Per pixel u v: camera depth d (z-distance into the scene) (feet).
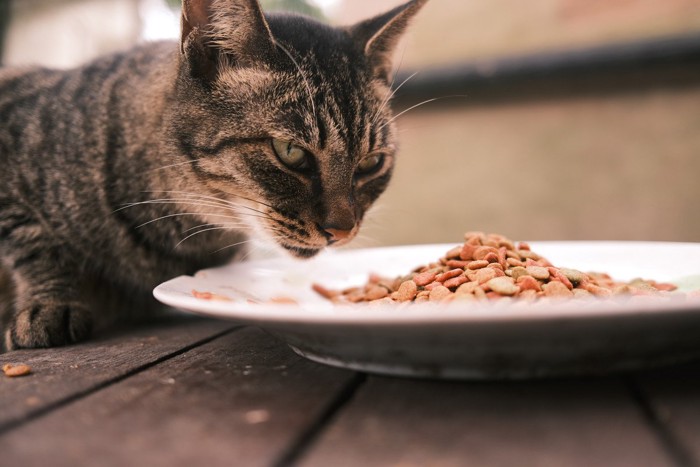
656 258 1.29
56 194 1.45
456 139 3.61
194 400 0.91
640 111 3.26
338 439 0.80
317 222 1.37
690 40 2.99
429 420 0.85
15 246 1.44
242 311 0.88
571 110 3.39
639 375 0.94
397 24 1.52
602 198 3.34
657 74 3.18
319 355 0.98
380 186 1.54
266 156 1.36
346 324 0.85
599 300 0.92
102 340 1.30
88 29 3.37
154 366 1.05
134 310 1.60
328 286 1.34
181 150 1.41
